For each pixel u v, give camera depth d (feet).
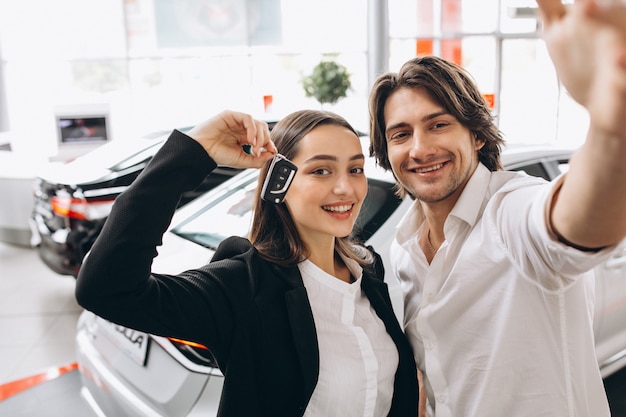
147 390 5.41
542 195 2.49
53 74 34.73
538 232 2.57
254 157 3.11
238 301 3.11
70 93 35.12
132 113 35.65
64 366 10.78
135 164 12.32
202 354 5.08
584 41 1.45
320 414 3.27
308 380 3.11
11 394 9.70
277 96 36.70
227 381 3.05
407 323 4.21
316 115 3.42
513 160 7.97
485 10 35.37
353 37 36.24
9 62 34.17
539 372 3.21
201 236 7.28
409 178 3.79
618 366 8.31
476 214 3.59
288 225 3.51
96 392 6.28
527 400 3.25
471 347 3.47
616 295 7.85
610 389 8.63
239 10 35.37
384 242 6.31
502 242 3.18
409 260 4.22
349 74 29.78
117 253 2.61
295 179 3.38
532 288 3.14
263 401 3.13
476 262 3.36
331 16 35.83
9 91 34.45
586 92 1.51
